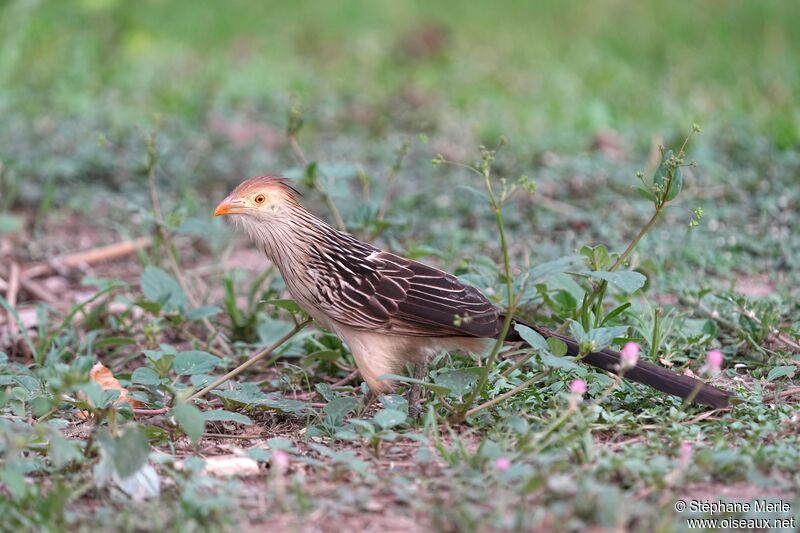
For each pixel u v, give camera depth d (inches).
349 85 937.5
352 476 297.6
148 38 1034.7
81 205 628.7
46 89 866.8
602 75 925.8
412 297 349.1
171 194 653.9
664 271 498.3
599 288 379.9
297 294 368.2
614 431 326.3
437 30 1100.5
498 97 877.2
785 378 377.7
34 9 967.6
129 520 261.4
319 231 365.1
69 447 276.7
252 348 442.0
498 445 295.0
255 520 269.9
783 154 686.5
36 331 465.4
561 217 597.9
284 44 1091.9
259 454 309.9
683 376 337.7
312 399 390.3
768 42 992.9
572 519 253.1
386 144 751.7
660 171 360.8
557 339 323.3
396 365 362.9
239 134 791.7
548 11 1175.0
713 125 757.3
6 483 273.3
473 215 603.5
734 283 464.4
